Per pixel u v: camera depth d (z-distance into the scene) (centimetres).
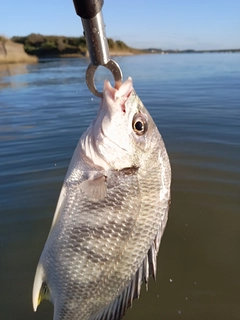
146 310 297
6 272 336
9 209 433
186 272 338
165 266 346
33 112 933
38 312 296
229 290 317
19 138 691
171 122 784
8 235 388
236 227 405
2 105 1053
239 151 597
